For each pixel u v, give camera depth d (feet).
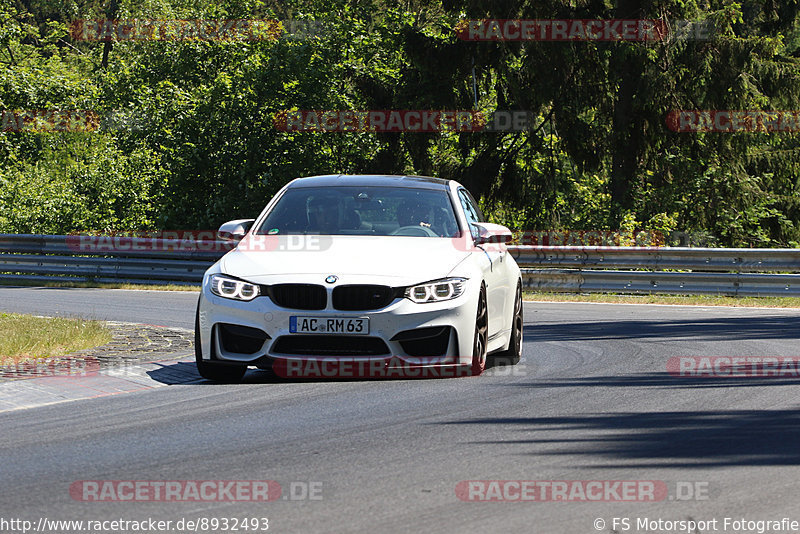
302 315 87.04
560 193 374.43
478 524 46.68
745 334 134.62
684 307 185.37
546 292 224.12
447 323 88.43
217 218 336.29
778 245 388.57
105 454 62.54
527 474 55.98
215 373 92.17
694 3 332.39
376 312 86.94
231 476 56.29
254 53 376.68
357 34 373.20
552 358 109.50
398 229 98.43
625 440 64.69
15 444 65.98
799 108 344.69
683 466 57.52
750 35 356.18
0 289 232.73
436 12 397.60
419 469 57.47
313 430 69.21
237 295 89.10
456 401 79.97
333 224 98.68
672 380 91.56
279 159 350.02
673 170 356.18
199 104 346.33
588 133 351.67
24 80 388.16
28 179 337.11
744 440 64.44
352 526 46.42
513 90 353.92
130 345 116.98
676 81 337.72
